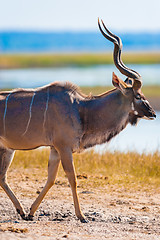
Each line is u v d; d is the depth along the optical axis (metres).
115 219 24.14
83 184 31.30
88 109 25.23
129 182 32.34
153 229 22.55
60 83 25.23
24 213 24.36
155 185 31.89
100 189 30.38
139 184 31.98
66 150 24.20
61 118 24.20
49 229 21.92
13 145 24.84
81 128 24.84
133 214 25.03
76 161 36.66
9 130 24.44
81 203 26.98
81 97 25.58
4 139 24.73
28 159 37.53
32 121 24.28
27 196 28.12
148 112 25.53
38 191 29.02
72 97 25.02
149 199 28.42
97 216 24.53
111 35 25.30
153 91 101.62
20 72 195.50
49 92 24.86
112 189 30.50
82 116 25.05
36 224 23.06
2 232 20.38
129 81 26.38
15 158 37.53
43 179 32.56
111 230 22.22
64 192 29.41
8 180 31.84
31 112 24.30
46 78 146.25
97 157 37.84
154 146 46.97
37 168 36.09
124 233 21.70
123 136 54.78
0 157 24.80
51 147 24.83
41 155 38.47
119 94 25.59
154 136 54.66
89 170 35.16
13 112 24.34
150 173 34.47
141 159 36.50
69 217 24.64
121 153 39.25
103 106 25.48
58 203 26.83
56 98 24.59
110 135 25.92
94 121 25.33
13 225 22.39
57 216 24.84
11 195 24.61
